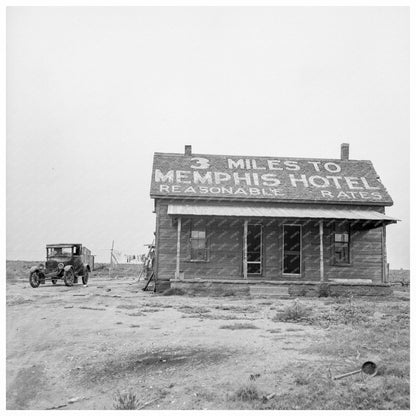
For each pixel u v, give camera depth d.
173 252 24.36
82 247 28.66
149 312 15.94
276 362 9.34
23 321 13.88
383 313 16.33
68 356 10.06
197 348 10.48
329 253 25.23
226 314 15.58
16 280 31.16
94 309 16.36
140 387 8.31
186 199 24.62
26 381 8.72
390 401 7.36
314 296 22.66
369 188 26.66
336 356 9.72
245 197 24.70
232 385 8.18
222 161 27.88
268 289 22.59
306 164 28.45
